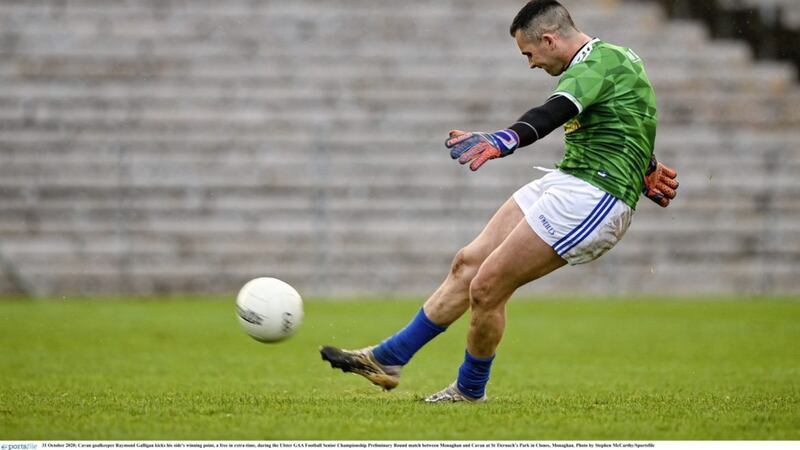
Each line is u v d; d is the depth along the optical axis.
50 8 79.88
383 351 25.09
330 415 22.67
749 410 24.00
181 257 68.44
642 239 71.12
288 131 74.56
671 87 80.19
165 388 29.36
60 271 67.19
